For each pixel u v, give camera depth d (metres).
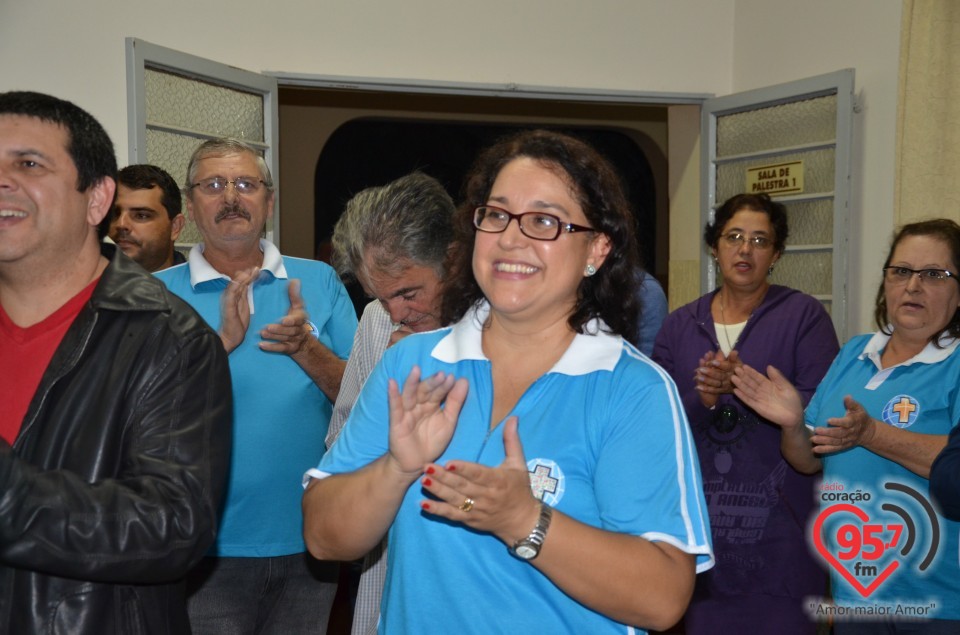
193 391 1.56
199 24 4.59
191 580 2.43
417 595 1.43
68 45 4.29
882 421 2.47
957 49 3.94
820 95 4.80
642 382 1.41
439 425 1.34
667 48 5.41
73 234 1.58
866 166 4.57
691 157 5.81
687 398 3.00
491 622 1.38
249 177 2.65
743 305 3.16
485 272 1.47
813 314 3.04
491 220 1.48
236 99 4.61
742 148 5.33
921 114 4.06
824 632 3.40
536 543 1.25
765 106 5.13
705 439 2.89
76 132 1.58
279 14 4.77
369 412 1.54
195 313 1.63
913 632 2.43
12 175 1.52
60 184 1.55
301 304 2.41
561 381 1.44
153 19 4.47
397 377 1.55
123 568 1.38
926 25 4.05
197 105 4.43
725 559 2.80
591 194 1.45
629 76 5.35
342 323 2.81
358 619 2.12
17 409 1.55
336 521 1.42
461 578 1.40
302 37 4.82
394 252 1.94
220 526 2.44
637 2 5.34
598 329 1.50
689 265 5.88
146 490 1.43
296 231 7.18
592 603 1.28
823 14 4.83
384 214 1.95
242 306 2.43
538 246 1.43
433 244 1.94
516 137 1.54
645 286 3.16
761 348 3.02
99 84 4.34
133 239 3.20
